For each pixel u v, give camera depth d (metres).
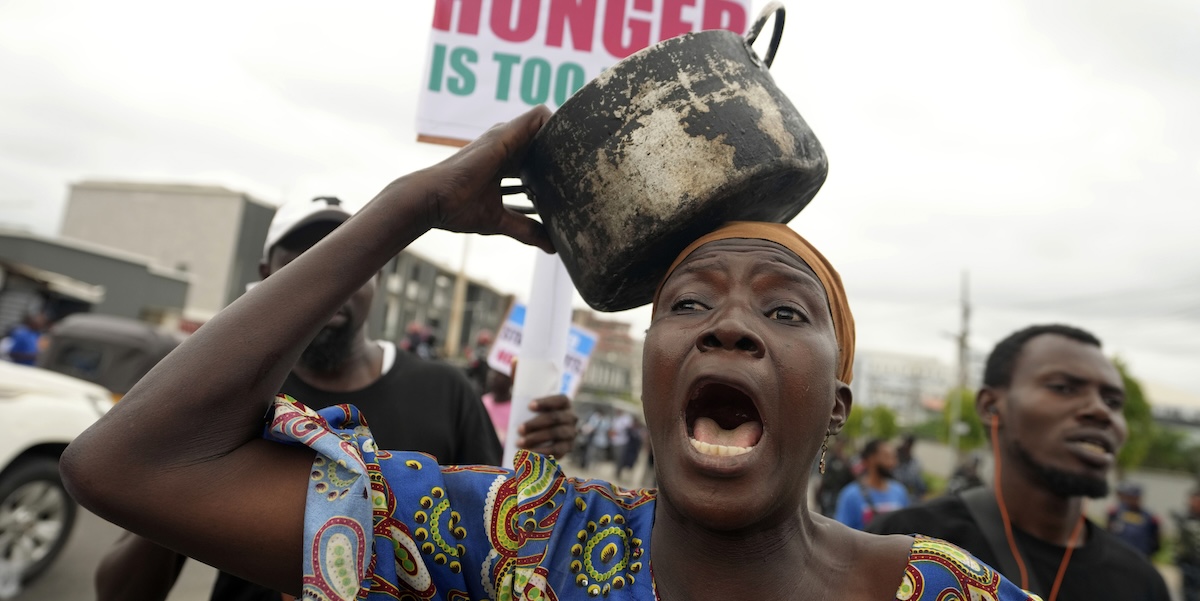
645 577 1.09
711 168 1.17
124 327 10.48
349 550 1.02
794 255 1.15
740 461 0.99
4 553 4.66
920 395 82.44
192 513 1.03
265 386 1.10
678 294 1.12
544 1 2.07
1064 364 2.09
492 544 1.13
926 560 1.11
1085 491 2.04
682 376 1.05
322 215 2.17
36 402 4.77
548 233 1.41
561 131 1.28
